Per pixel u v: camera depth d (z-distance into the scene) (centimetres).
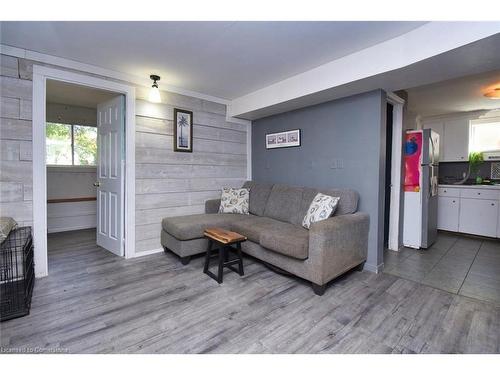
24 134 234
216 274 255
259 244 271
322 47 225
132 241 301
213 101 373
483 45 170
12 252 198
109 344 152
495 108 427
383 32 200
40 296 208
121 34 206
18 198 233
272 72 284
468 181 467
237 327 170
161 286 229
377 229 263
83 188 464
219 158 384
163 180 326
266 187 359
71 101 400
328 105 307
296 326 171
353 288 227
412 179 348
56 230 435
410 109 440
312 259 215
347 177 290
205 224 290
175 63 261
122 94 296
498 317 181
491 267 278
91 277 247
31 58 235
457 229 430
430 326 171
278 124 375
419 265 284
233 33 203
